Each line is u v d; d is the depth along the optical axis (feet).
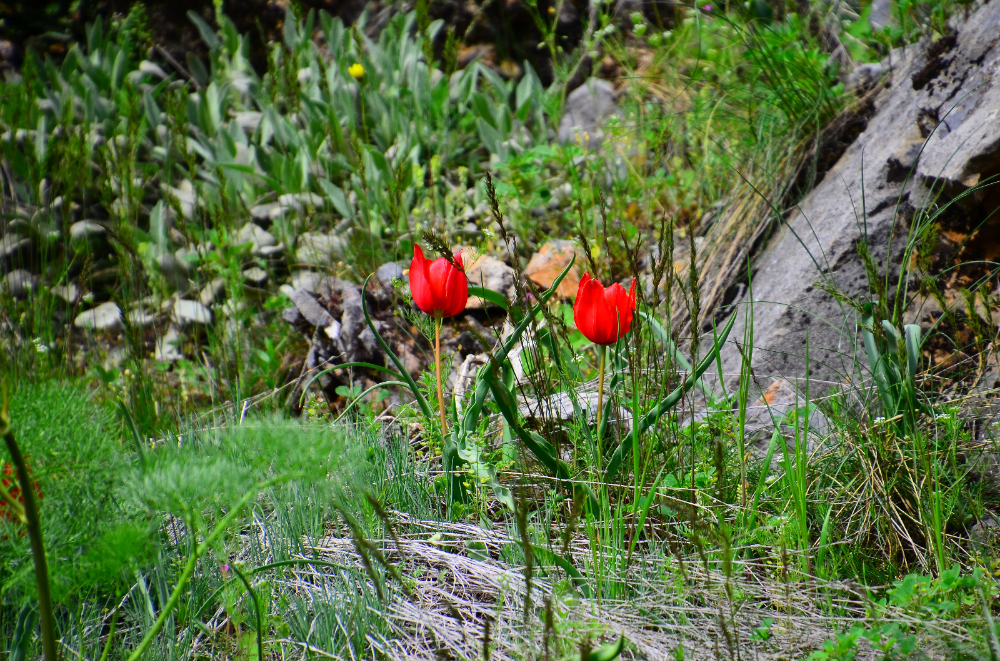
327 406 5.56
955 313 5.05
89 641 4.18
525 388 5.10
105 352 6.05
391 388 5.64
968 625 4.12
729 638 3.99
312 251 6.82
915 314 5.13
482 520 4.64
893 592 4.26
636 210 6.55
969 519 4.54
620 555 4.41
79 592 4.02
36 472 3.85
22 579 3.81
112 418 4.15
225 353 5.79
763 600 4.33
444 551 4.47
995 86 5.22
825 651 4.06
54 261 6.37
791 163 6.01
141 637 4.21
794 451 4.80
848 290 5.29
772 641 4.16
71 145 6.13
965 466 4.61
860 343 5.16
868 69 6.17
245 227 7.28
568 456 4.79
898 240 5.31
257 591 4.26
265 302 6.41
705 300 5.73
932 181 5.22
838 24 6.91
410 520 4.61
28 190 7.34
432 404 5.18
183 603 4.29
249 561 4.46
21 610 3.94
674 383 5.00
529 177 6.96
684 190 6.50
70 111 7.93
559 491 4.66
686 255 6.09
